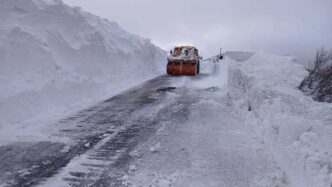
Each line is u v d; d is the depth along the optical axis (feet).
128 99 36.42
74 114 28.50
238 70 35.81
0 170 16.66
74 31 41.83
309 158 14.92
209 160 19.30
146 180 16.51
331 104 25.61
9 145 19.97
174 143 22.03
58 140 21.47
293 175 16.20
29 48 31.45
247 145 22.02
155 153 20.12
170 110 31.63
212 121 27.99
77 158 18.83
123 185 15.92
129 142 21.90
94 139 22.16
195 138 23.20
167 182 16.30
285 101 24.88
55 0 40.32
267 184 16.43
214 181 16.66
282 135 18.90
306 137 16.81
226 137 23.61
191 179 16.79
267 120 23.24
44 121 25.53
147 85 48.14
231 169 18.15
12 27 30.73
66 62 37.86
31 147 19.93
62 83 32.58
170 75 65.10
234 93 35.60
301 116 21.98
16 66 29.27
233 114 30.40
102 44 45.44
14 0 33.58
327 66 34.22
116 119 27.55
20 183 15.55
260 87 27.53
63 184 15.70
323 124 19.49
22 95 26.16
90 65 41.68
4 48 28.37
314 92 32.30
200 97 39.17
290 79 35.40
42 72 31.78
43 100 28.68
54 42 37.09
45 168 17.29
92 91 37.37
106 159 18.93
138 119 27.86
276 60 42.47
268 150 20.98
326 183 13.46
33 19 35.42
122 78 49.14
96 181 16.19
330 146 16.37
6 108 23.99
